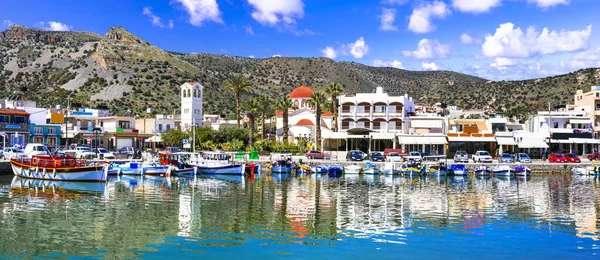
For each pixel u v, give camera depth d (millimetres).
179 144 115750
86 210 40219
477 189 58438
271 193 52531
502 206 44406
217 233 32281
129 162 76438
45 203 43719
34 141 110375
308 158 96375
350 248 29109
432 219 37719
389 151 99750
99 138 121938
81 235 31328
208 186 59062
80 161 68438
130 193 51281
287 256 27484
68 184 58781
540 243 30500
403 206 44062
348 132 108250
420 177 75250
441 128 110875
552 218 38312
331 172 79562
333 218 37781
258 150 105812
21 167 64625
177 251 28125
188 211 40156
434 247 29469
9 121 102062
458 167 78188
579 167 81688
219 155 80688
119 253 27609
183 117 133625
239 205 43594
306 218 37656
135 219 36500
